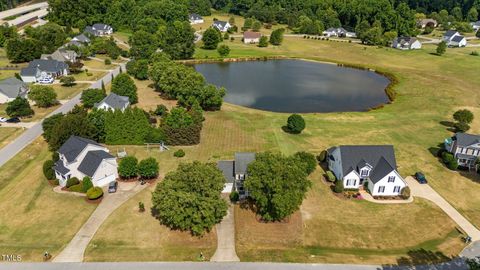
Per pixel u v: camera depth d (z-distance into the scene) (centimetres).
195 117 8438
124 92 9862
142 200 5822
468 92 11731
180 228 5169
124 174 6253
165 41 15638
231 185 6041
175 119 7788
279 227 5281
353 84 13025
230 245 4912
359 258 4766
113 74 12650
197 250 4809
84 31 17800
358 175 6222
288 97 11469
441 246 5022
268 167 5266
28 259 4584
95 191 5788
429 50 17512
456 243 5078
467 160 7094
